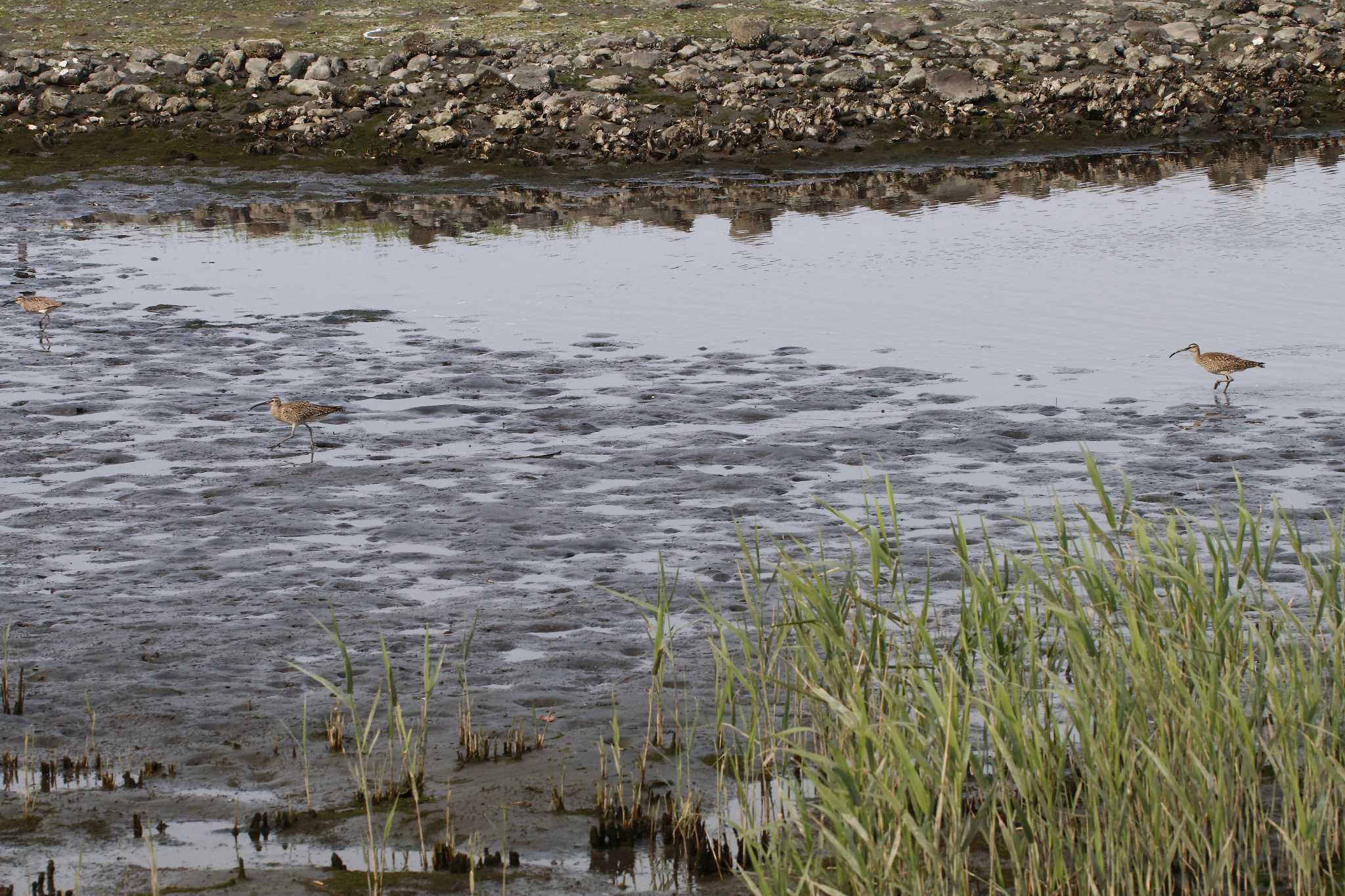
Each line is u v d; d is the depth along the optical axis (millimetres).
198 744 11844
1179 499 18328
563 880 9703
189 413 23578
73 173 51875
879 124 59281
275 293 33938
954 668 9453
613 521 17953
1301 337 27609
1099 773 9148
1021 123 60281
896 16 69812
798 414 23125
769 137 57438
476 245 40219
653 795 10867
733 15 72750
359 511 18484
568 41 66000
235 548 17094
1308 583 11023
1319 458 20000
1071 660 9930
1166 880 9320
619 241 40469
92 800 10828
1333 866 9578
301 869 9828
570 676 13297
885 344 27953
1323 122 62781
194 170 52500
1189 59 68125
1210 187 48344
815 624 10391
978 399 23750
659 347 28141
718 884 9664
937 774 9148
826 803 8969
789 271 35719
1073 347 27406
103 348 28375
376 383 25594
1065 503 18266
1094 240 39031
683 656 13703
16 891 9523
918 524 17578
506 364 26984
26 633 14383
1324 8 75625
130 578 16062
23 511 18484
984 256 37125
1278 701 9453
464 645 14055
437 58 62844
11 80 58844
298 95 59125
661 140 55812
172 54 62656
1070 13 74250
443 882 9664
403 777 11047
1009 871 9695
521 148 55375
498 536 17391
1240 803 9516
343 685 13062
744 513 18156
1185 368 25531
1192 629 10227
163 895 9484
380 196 49719
